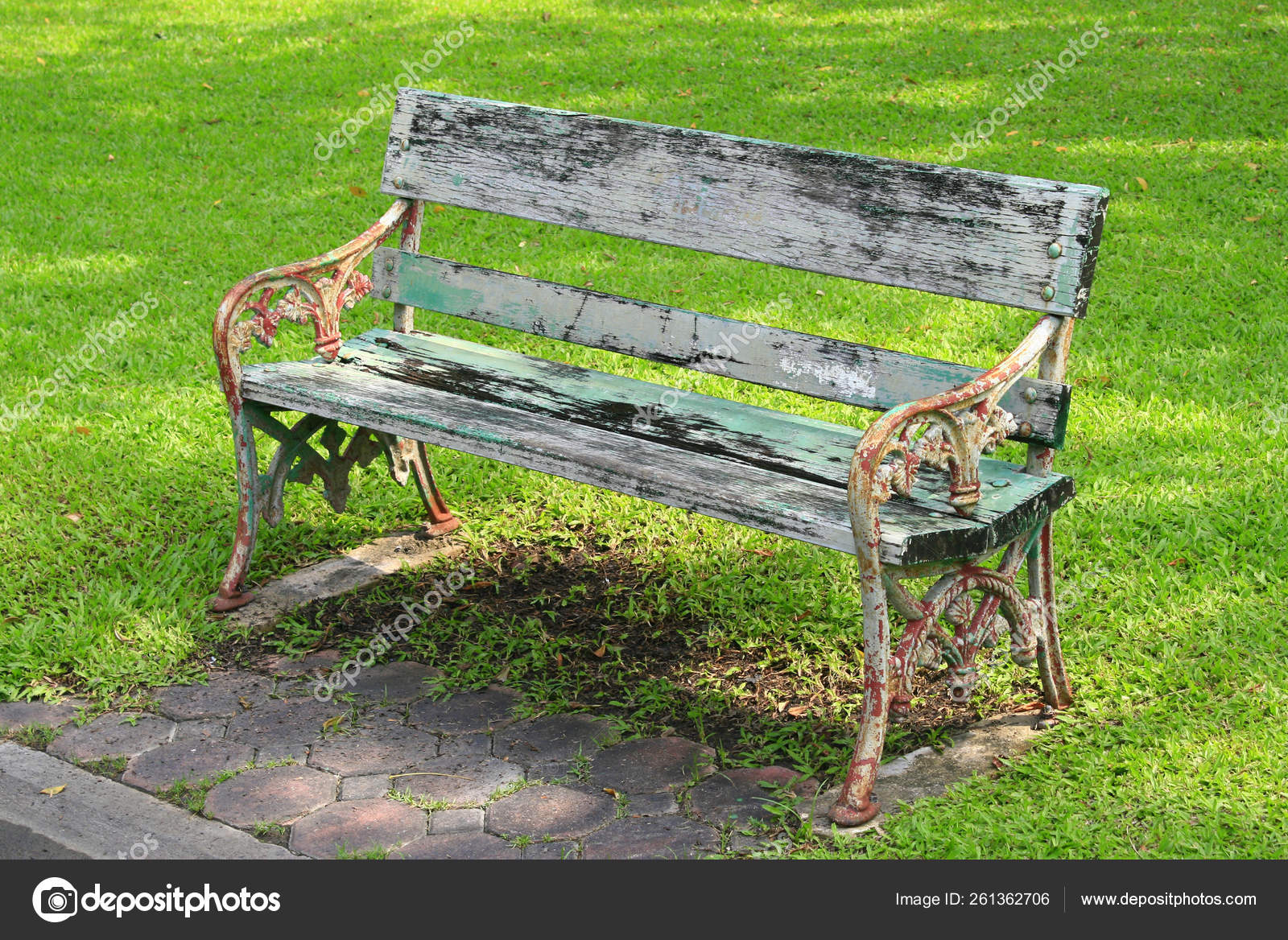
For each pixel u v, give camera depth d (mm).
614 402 3682
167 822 2943
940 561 2877
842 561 4086
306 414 3934
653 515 4441
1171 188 7215
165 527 4387
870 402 3285
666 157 3623
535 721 3350
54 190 7949
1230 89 8867
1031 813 2863
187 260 6844
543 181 3854
